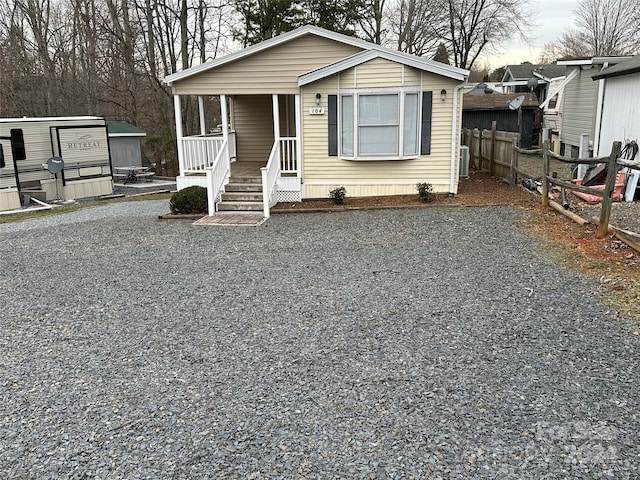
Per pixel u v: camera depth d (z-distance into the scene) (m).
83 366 4.70
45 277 7.72
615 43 42.97
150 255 8.73
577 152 15.38
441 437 3.42
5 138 16.17
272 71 12.80
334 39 12.50
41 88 26.56
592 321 5.09
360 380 4.21
